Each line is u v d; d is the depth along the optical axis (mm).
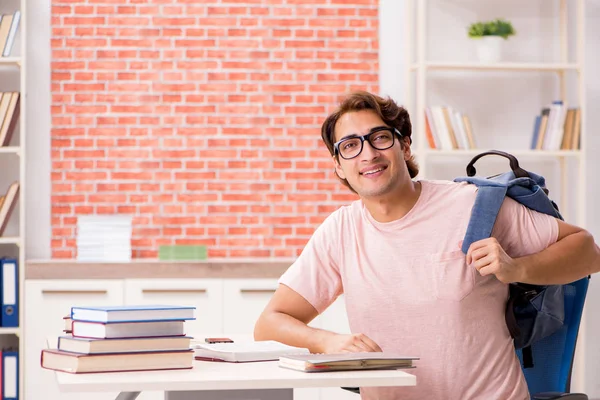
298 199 5332
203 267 4770
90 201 5227
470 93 5414
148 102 5270
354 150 2410
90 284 4734
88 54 5230
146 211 5258
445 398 2346
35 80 5195
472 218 2365
